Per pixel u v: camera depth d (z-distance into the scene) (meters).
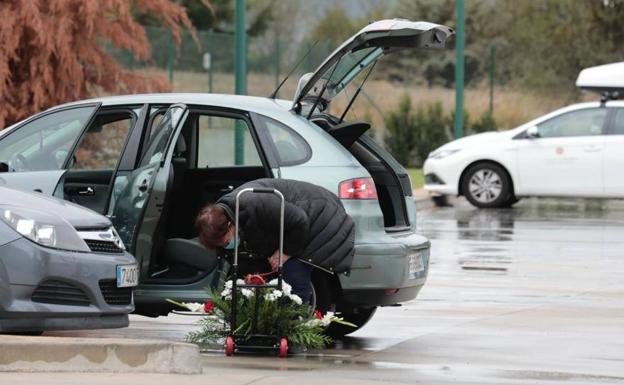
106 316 13.16
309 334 13.45
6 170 15.04
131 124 14.78
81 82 33.59
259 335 13.42
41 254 12.67
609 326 16.02
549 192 33.38
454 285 20.03
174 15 36.41
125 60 43.06
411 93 65.44
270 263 13.52
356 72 14.88
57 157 15.32
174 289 14.09
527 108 67.19
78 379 11.22
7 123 32.81
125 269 13.32
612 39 68.44
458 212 33.19
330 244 13.30
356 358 13.58
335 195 13.62
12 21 32.19
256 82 50.56
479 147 33.91
